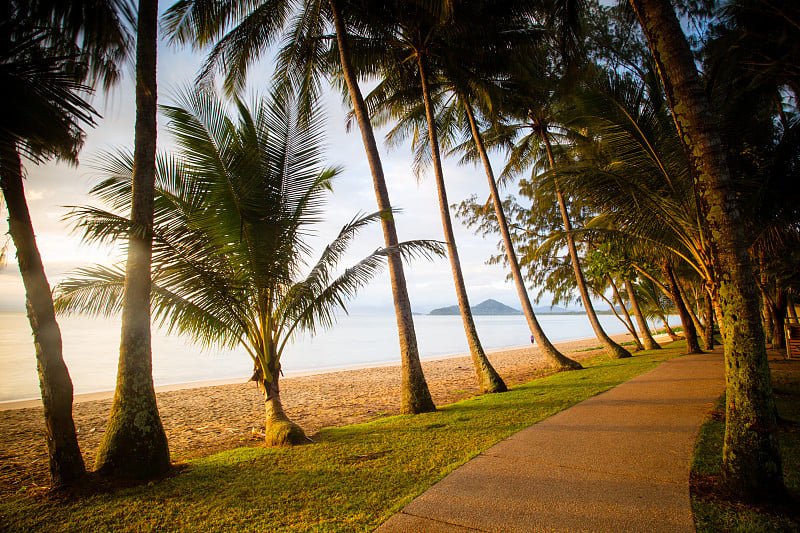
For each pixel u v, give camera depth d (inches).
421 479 159.8
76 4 153.7
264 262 252.4
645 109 301.6
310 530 123.4
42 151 146.4
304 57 384.2
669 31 148.0
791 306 641.0
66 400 171.5
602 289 800.9
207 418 378.3
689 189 296.5
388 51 402.0
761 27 256.7
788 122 315.3
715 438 186.4
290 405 441.7
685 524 114.0
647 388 315.0
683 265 560.1
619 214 351.6
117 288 233.3
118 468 172.7
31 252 169.5
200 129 225.5
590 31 342.0
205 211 230.7
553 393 331.6
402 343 315.6
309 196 281.1
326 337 2155.5
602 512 122.1
